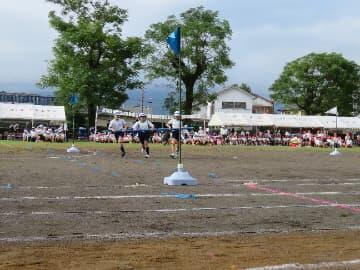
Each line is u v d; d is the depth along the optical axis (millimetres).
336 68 86688
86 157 21375
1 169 14148
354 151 38188
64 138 46312
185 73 67188
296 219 7316
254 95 108562
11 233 5961
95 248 5312
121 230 6281
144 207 8062
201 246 5488
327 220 7293
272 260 4883
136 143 44688
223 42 66875
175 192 9930
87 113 60781
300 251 5297
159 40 67250
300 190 10750
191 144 49031
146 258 4910
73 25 58312
